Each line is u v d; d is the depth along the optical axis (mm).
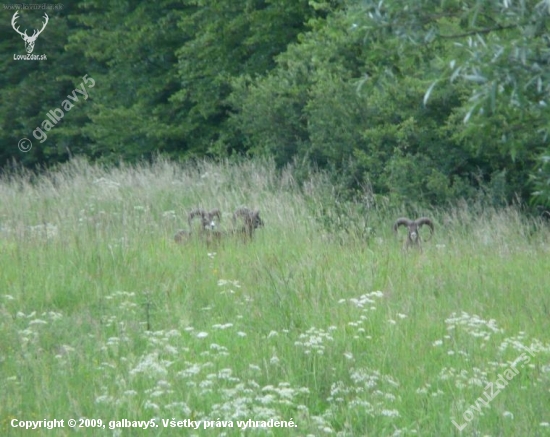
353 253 39250
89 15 88562
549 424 21641
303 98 61594
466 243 42625
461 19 19781
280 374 25438
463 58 19266
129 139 82000
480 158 53719
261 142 64812
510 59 18281
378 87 22406
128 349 27547
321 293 32938
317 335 28297
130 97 85562
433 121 53469
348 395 24281
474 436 20750
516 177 52125
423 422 22500
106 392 23641
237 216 43750
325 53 58094
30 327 29344
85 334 29250
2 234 43219
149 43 82812
